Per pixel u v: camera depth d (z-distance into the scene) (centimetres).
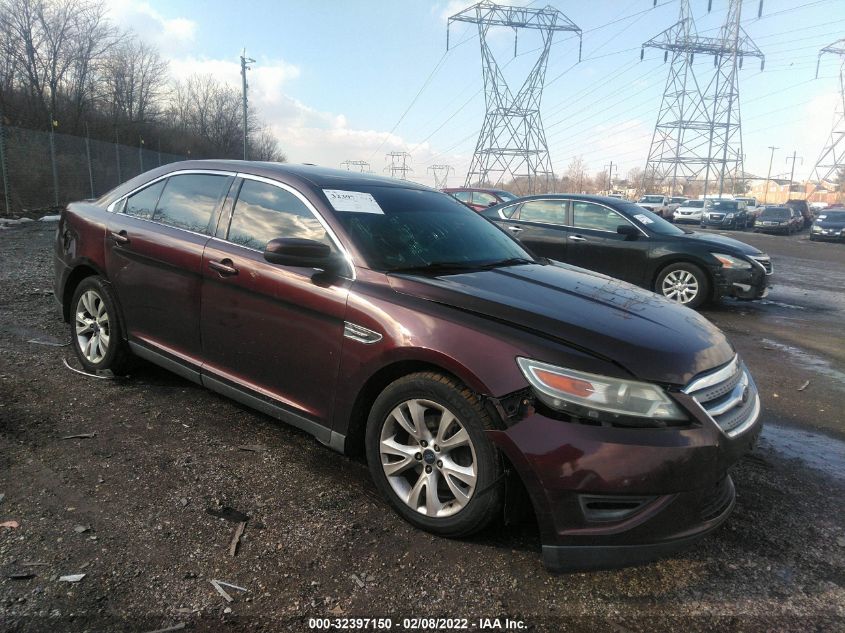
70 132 3072
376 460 285
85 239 430
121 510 271
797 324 791
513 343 246
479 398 247
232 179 374
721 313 847
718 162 5878
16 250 1050
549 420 233
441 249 346
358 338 284
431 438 267
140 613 210
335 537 262
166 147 4025
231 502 285
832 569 260
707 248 828
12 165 1895
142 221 403
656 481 225
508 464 245
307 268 311
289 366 316
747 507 311
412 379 267
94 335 430
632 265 868
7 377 413
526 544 265
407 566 246
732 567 259
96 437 339
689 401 238
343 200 341
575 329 254
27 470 297
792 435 413
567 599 233
